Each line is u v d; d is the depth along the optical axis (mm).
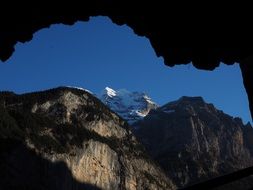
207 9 12125
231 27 12297
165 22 12781
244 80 13039
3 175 110062
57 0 12734
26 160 118438
